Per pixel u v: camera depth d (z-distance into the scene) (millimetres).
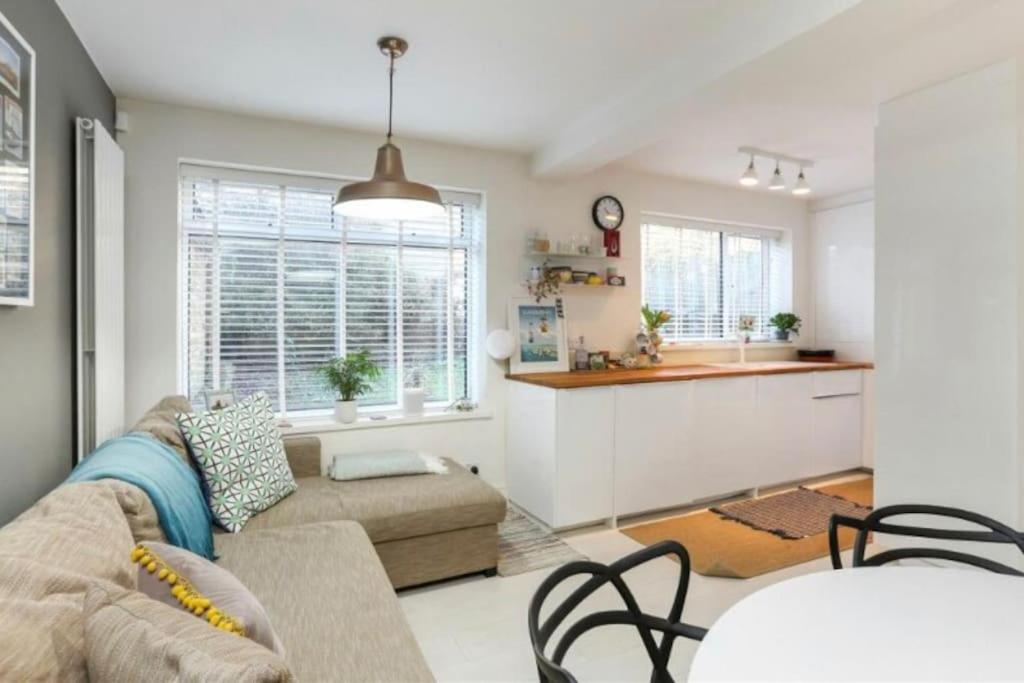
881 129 2504
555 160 3350
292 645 1315
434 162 3428
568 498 3090
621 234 4047
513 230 3664
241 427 2258
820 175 4102
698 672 855
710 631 976
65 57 2010
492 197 3598
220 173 3020
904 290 2422
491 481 3623
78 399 2041
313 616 1447
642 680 1860
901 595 1089
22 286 1550
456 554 2498
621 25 2100
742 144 3432
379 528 2293
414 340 3537
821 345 4930
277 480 2326
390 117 2432
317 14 2020
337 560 1776
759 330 4902
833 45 1896
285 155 3070
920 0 1623
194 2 1936
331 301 3314
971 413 2205
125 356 2750
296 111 2939
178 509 1590
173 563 1128
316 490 2477
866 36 1836
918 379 2383
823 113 2898
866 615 1014
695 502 3617
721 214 4504
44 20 1811
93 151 2068
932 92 2309
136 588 1051
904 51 2109
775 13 1908
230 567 1718
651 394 3340
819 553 2873
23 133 1553
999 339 2117
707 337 4633
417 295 3537
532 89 2668
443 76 2525
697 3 1954
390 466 2717
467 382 3701
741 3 1952
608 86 2633
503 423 3662
